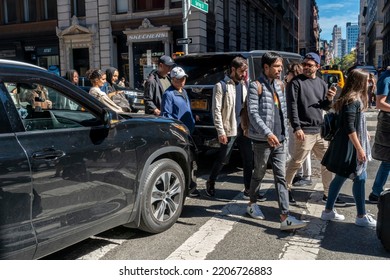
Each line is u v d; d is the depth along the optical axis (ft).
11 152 9.48
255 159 15.16
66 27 80.38
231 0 86.94
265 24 121.49
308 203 18.01
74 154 10.96
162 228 14.43
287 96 16.97
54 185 10.41
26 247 9.81
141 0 75.15
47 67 84.07
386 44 246.68
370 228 14.90
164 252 12.91
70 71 24.91
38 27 82.79
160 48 73.72
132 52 75.66
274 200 18.56
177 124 15.58
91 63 79.00
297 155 17.17
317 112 16.94
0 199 9.19
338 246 13.33
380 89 16.78
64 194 10.70
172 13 71.72
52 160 10.34
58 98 11.54
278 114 14.58
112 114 12.50
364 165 14.46
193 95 22.44
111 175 12.16
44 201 10.17
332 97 16.84
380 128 17.26
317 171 24.57
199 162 26.78
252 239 13.92
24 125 10.25
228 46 86.58
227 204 17.94
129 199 12.94
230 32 86.89
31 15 83.92
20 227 9.65
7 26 85.25
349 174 14.60
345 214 16.53
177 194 15.10
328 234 14.37
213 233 14.48
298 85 16.83
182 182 15.24
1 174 9.20
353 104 13.96
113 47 77.61
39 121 10.93
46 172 10.18
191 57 23.44
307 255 12.60
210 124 21.91
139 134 13.34
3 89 9.90
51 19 81.97
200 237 14.11
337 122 14.51
